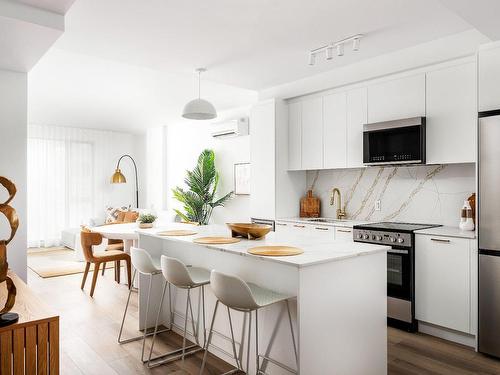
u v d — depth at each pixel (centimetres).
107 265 651
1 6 244
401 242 359
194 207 705
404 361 295
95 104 652
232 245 269
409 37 348
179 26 319
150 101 630
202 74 453
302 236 316
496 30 281
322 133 465
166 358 301
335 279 232
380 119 405
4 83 354
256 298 229
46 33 271
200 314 324
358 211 473
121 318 393
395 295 364
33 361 194
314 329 221
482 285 304
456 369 283
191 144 808
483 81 307
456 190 385
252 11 294
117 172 841
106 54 383
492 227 298
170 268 264
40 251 795
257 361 249
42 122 828
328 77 446
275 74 455
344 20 311
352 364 242
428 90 367
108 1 275
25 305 222
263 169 512
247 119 664
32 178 839
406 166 422
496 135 296
